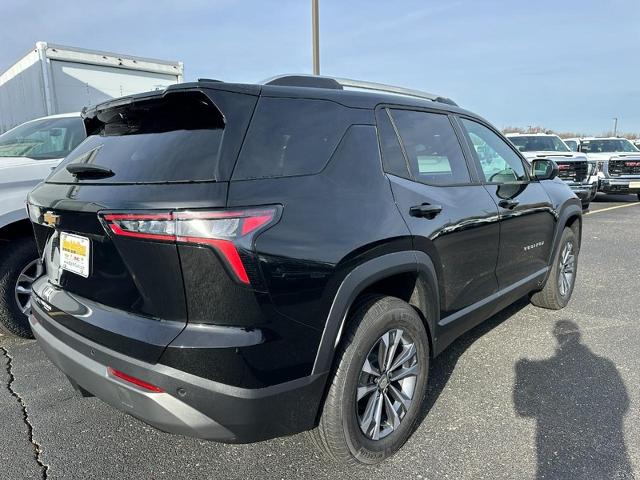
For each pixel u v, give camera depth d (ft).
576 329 14.05
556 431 9.10
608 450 8.51
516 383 10.94
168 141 7.06
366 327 7.56
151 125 7.66
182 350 6.10
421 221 8.54
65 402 10.28
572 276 15.96
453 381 11.06
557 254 14.66
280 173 6.81
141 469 8.17
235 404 6.21
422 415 9.72
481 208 10.31
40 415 9.77
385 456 8.21
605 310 15.70
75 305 7.41
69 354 7.39
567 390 10.60
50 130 15.72
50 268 8.32
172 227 6.02
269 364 6.37
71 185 7.64
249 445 8.80
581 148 53.01
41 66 28.50
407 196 8.48
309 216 6.79
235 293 6.10
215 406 6.20
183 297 6.18
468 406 10.02
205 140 6.69
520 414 9.68
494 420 9.50
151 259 6.23
